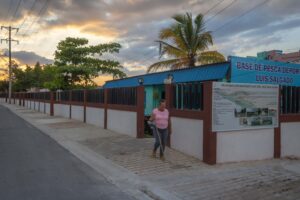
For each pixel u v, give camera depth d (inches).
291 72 624.7
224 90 371.9
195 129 397.4
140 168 355.3
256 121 394.9
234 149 382.9
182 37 951.6
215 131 367.2
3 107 2044.8
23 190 275.0
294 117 429.7
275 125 411.5
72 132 683.4
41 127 806.5
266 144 406.3
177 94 437.7
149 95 817.5
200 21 951.6
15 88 2955.2
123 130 636.7
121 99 649.6
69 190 277.7
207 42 960.3
